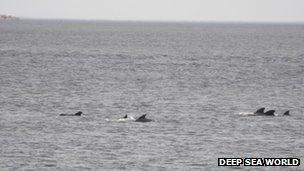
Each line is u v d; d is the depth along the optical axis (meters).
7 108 177.75
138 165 119.44
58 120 160.25
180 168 118.12
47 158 123.12
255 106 189.00
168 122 159.50
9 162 120.31
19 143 134.25
